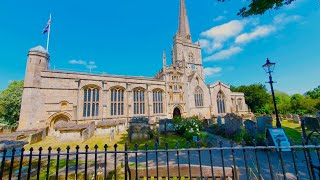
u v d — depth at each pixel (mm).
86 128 20203
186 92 46719
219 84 53500
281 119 32844
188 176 4266
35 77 28375
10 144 8445
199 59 63500
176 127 20891
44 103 28516
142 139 18312
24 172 7777
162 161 10281
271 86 12016
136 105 39000
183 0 69000
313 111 36406
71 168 8695
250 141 13414
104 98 34438
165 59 46094
